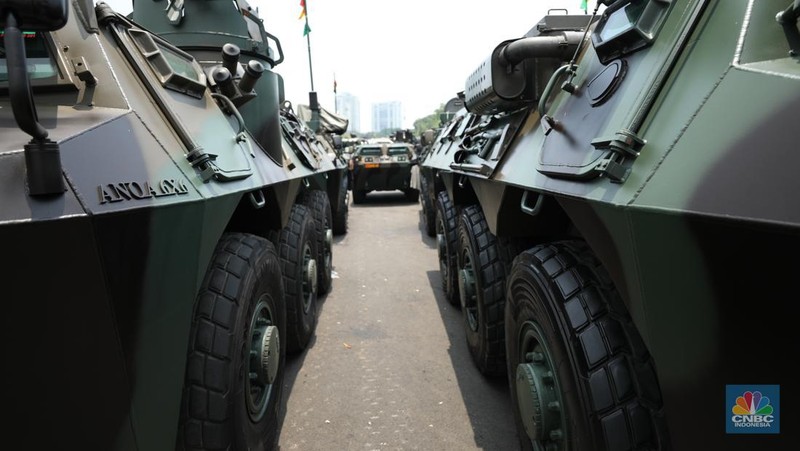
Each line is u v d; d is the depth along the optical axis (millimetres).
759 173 922
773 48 1147
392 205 14258
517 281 2213
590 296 1723
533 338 2164
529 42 2654
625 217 1244
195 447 1833
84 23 1913
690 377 1113
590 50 2295
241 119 2789
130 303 1322
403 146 14516
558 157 1946
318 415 3053
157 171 1595
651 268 1191
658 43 1628
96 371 1307
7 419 1313
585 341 1641
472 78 3432
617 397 1534
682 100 1314
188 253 1647
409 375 3549
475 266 3252
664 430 1467
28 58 1766
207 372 1872
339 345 4102
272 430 2531
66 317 1236
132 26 2248
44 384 1291
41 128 1168
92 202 1228
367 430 2885
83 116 1576
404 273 6418
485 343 3197
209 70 2932
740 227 895
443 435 2820
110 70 1821
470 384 3398
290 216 4012
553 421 1884
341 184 8664
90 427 1357
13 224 1120
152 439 1473
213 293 2023
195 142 1961
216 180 2021
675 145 1230
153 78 2113
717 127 1113
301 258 3840
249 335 2211
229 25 4285
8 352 1242
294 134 4961
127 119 1667
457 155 3785
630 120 1484
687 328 1095
